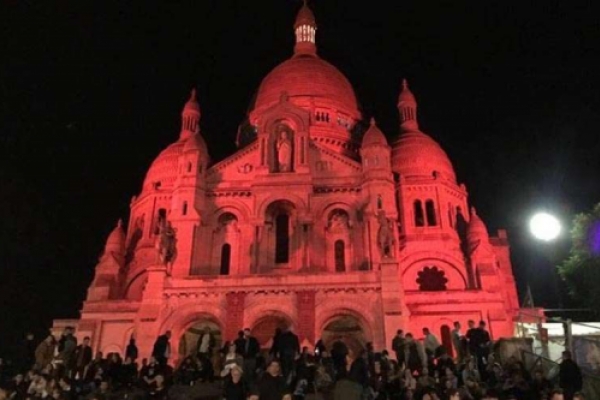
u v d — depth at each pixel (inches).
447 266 2615.7
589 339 1421.0
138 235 2822.3
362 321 1897.1
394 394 1154.7
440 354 1384.1
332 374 1222.9
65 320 2454.5
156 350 1405.0
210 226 2288.4
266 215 2263.8
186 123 3090.6
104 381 1267.2
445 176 2878.9
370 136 2380.7
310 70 3164.4
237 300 1935.3
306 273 1978.3
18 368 2288.4
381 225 2012.8
